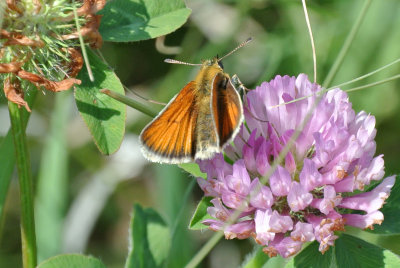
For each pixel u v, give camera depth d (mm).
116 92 300
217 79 298
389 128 362
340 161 293
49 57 297
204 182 296
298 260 297
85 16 297
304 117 299
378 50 362
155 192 363
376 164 293
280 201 297
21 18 293
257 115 301
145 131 297
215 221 294
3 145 313
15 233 360
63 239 359
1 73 296
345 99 300
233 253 362
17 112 302
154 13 308
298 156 298
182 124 298
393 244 343
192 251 349
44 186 349
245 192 293
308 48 365
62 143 350
